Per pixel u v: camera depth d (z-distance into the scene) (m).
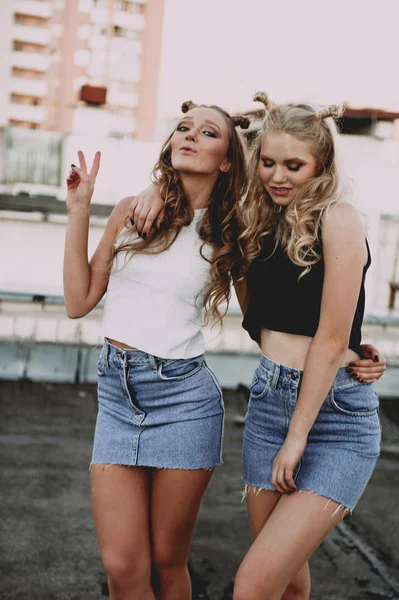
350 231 1.68
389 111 9.88
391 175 9.70
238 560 2.87
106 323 1.92
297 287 1.78
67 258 1.96
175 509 1.92
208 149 1.89
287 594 1.94
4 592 2.48
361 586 2.72
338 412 1.77
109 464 1.90
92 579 2.63
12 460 3.93
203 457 1.91
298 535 1.67
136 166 9.93
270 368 1.84
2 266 8.08
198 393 1.91
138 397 1.90
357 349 1.84
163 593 2.01
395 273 8.56
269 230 1.90
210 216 1.97
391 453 4.60
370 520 3.44
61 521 3.14
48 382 5.90
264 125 1.85
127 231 1.95
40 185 9.55
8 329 6.14
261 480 1.88
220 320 1.98
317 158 1.77
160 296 1.89
